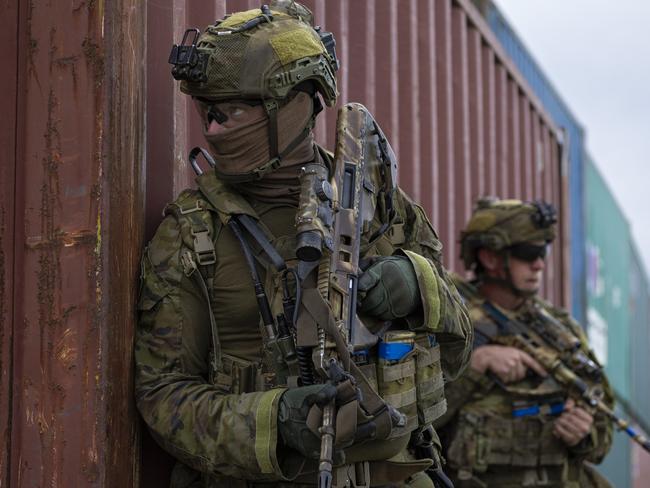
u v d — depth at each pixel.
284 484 1.80
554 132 7.09
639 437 3.22
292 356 1.78
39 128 1.90
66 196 1.87
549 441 3.18
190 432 1.75
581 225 8.08
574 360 3.27
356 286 1.85
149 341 1.86
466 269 3.51
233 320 1.86
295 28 1.85
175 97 2.22
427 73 4.21
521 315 3.34
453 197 4.55
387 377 1.84
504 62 5.60
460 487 3.14
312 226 1.74
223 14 2.53
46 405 1.86
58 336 1.85
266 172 1.85
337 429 1.66
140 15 1.98
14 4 1.94
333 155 2.05
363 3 3.53
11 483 1.89
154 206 2.11
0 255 1.92
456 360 2.10
